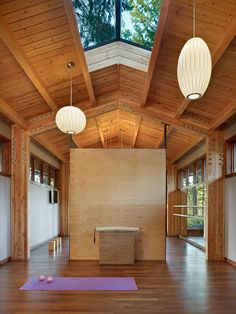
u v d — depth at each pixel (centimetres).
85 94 577
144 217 591
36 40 376
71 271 484
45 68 443
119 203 595
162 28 333
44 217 837
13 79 448
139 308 321
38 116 596
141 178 601
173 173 1042
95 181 601
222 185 591
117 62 509
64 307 324
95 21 436
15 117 534
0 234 530
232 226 543
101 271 484
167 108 596
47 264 536
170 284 410
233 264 531
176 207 1010
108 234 549
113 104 612
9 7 315
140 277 446
